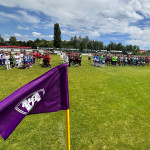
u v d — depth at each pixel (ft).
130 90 21.49
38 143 9.43
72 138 10.00
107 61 58.95
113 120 12.55
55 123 11.86
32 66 45.73
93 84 24.54
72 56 47.57
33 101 4.99
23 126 11.32
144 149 9.21
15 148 8.95
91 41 254.68
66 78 5.76
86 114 13.51
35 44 241.96
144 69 48.93
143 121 12.57
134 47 251.80
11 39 271.08
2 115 4.21
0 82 23.97
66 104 5.97
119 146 9.39
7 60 36.78
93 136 10.30
